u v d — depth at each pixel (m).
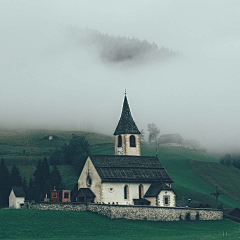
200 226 113.94
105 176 126.25
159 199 126.06
